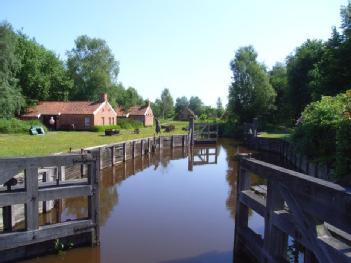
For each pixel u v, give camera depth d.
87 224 8.84
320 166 14.71
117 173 21.25
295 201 5.48
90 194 8.80
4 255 7.88
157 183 18.23
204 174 21.09
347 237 5.30
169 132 44.41
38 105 46.34
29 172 7.86
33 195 7.94
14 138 28.48
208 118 75.12
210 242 9.86
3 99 35.94
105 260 8.59
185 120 90.50
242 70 54.34
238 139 47.91
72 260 8.52
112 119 48.59
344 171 10.81
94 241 8.99
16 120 35.44
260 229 10.30
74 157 8.43
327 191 4.59
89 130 41.72
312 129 15.96
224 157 29.45
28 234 7.92
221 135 52.09
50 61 57.34
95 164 8.81
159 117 94.56
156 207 13.48
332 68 27.47
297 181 5.39
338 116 14.30
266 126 49.47
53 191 8.22
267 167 6.66
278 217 6.29
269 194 6.64
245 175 8.35
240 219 8.45
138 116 61.81
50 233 8.23
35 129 33.22
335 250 4.48
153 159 28.38
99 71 60.97
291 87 45.47
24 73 50.03
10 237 7.71
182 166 24.48
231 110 56.03
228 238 10.18
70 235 8.66
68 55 64.19
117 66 65.88
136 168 23.33
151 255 8.95
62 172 12.86
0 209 9.30
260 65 57.25
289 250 8.02
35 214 8.01
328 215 4.57
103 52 63.69
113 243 9.74
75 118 42.94
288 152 25.83
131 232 10.65
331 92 27.38
